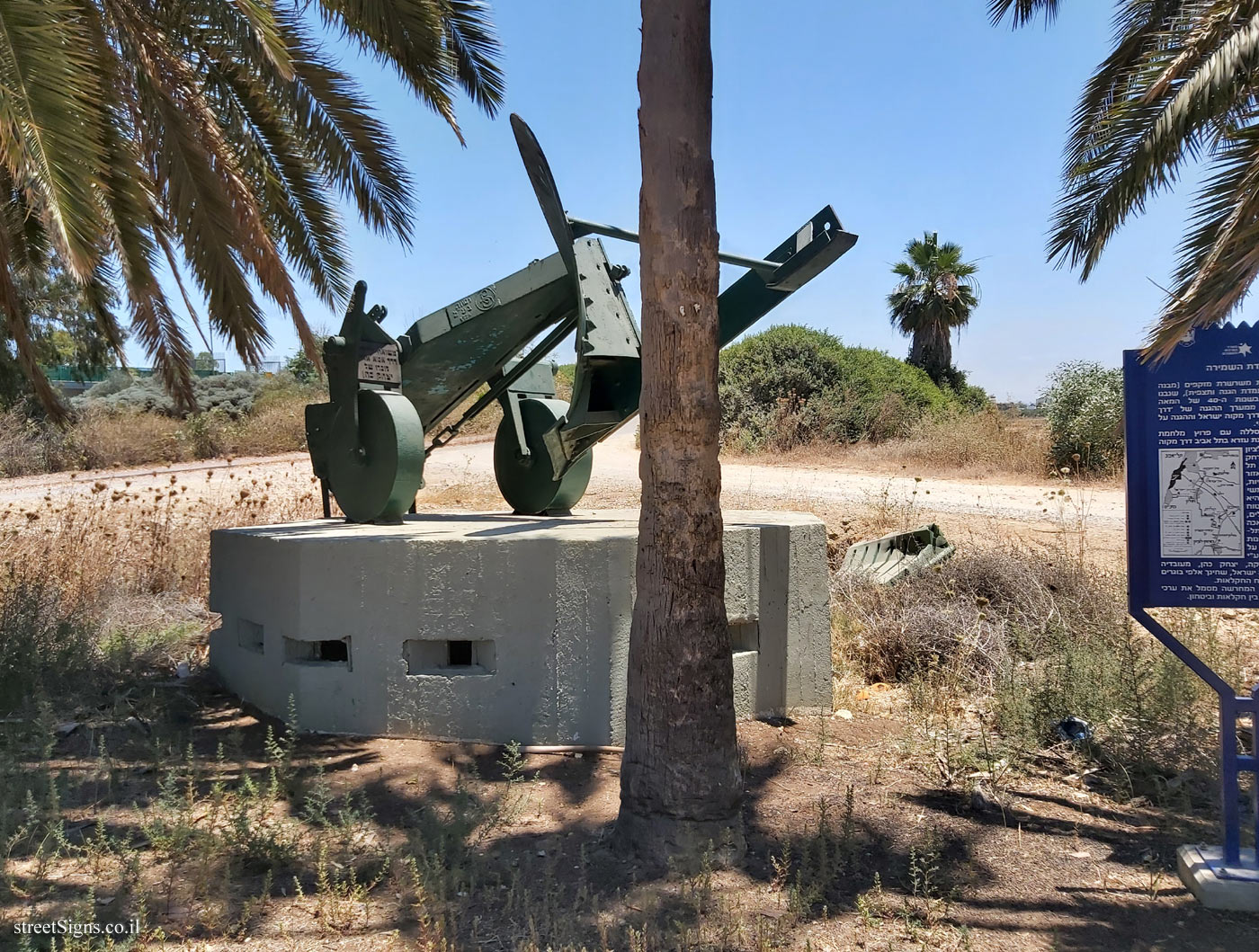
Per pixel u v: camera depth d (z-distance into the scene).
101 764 4.23
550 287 6.08
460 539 4.81
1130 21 6.77
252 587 5.37
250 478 16.64
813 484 15.44
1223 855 3.40
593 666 4.73
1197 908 3.23
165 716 5.18
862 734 5.02
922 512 11.23
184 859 3.47
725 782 3.51
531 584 4.76
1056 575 7.01
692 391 3.33
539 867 3.48
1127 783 4.27
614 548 4.73
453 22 7.28
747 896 3.25
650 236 3.31
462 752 4.68
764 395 24.36
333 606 4.91
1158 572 3.48
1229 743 3.37
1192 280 4.01
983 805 4.09
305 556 4.93
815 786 4.30
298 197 8.16
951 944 2.97
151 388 28.94
